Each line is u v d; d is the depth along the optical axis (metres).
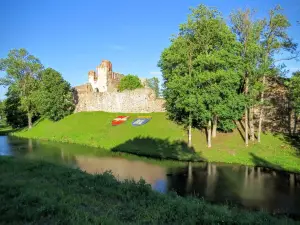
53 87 50.69
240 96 28.31
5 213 9.62
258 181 20.61
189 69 29.81
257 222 11.23
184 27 29.42
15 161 21.22
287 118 31.38
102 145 36.44
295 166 23.97
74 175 17.27
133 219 10.52
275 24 27.19
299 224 12.09
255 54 27.12
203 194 17.81
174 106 34.25
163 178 21.55
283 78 31.75
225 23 29.08
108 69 76.38
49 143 40.28
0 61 54.22
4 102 68.69
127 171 23.75
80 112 53.19
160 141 34.03
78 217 9.52
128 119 43.75
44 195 12.14
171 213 11.25
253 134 30.58
